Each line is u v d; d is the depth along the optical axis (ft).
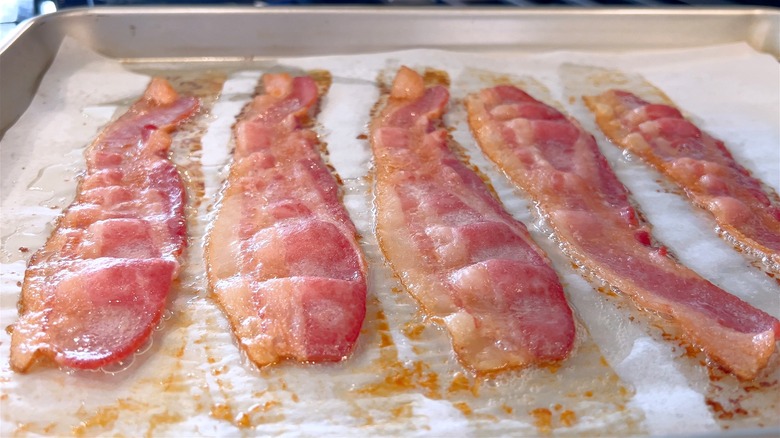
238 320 0.83
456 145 1.15
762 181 1.09
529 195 1.05
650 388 0.79
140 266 0.86
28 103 1.18
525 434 0.75
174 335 0.83
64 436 0.73
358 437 0.74
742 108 1.26
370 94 1.26
